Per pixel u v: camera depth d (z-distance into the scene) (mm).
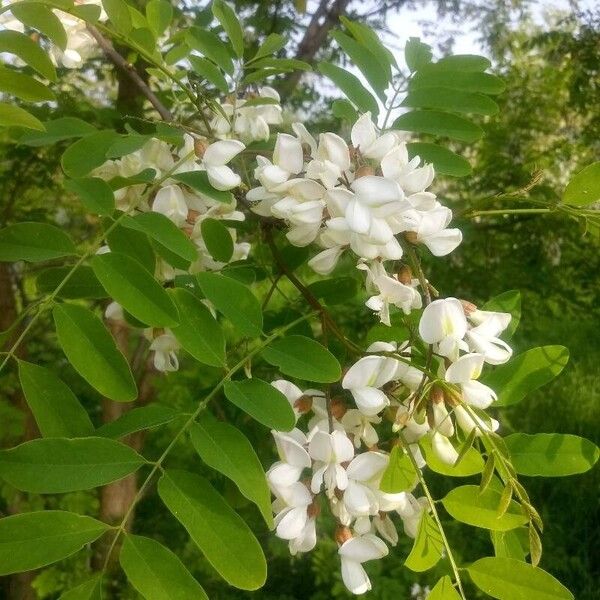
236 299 243
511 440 238
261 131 319
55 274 251
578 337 1106
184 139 278
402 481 220
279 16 665
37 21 230
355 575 224
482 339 233
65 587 547
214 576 711
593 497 890
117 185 267
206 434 215
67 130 288
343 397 243
